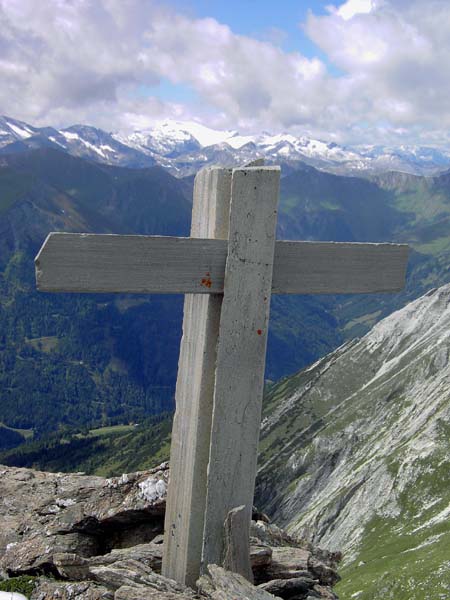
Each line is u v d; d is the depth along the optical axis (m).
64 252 0.98
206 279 1.11
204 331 1.16
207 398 1.18
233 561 1.17
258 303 1.16
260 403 1.18
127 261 1.03
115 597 1.14
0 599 1.24
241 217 1.12
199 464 1.18
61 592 1.26
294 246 1.21
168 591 1.16
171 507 1.26
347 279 1.26
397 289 1.30
